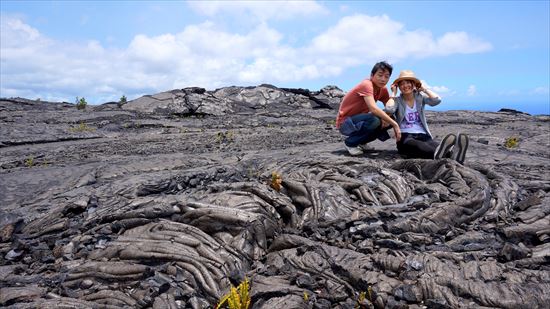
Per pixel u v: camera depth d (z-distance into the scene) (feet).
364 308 10.19
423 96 21.91
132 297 10.82
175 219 14.46
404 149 22.06
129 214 14.67
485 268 10.77
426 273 10.74
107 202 16.81
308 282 11.18
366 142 24.14
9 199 18.49
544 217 14.42
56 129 48.37
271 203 15.65
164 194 18.31
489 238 13.44
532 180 19.54
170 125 57.21
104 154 32.78
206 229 13.71
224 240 13.16
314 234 14.15
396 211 15.23
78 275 11.68
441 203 15.44
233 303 9.93
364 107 23.65
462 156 19.40
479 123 54.13
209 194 15.81
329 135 42.32
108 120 62.03
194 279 11.41
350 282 11.19
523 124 53.42
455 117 62.95
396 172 19.24
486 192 16.11
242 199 15.01
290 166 20.52
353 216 14.99
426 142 21.35
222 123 61.77
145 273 11.53
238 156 28.17
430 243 13.20
